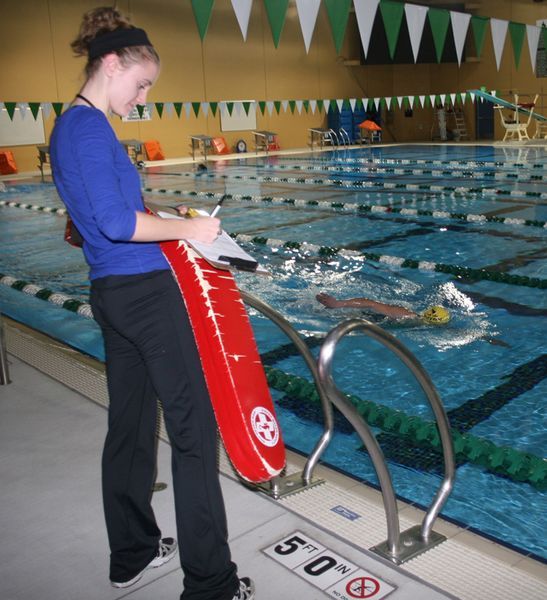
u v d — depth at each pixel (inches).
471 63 855.1
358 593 61.0
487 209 318.0
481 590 60.5
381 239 261.6
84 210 52.8
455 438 99.0
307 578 63.4
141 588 63.8
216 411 59.7
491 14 792.9
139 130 713.0
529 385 122.3
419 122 912.9
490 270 205.9
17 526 74.1
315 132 834.2
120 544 62.9
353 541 68.8
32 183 540.1
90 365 126.5
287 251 247.0
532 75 812.0
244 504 76.7
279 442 61.2
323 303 176.9
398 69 895.1
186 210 61.9
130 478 62.7
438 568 64.1
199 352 59.2
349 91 872.3
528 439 102.4
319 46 832.3
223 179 510.3
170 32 711.1
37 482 83.2
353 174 504.4
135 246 55.2
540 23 799.7
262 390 61.1
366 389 124.3
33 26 625.3
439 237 260.1
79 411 103.8
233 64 768.3
